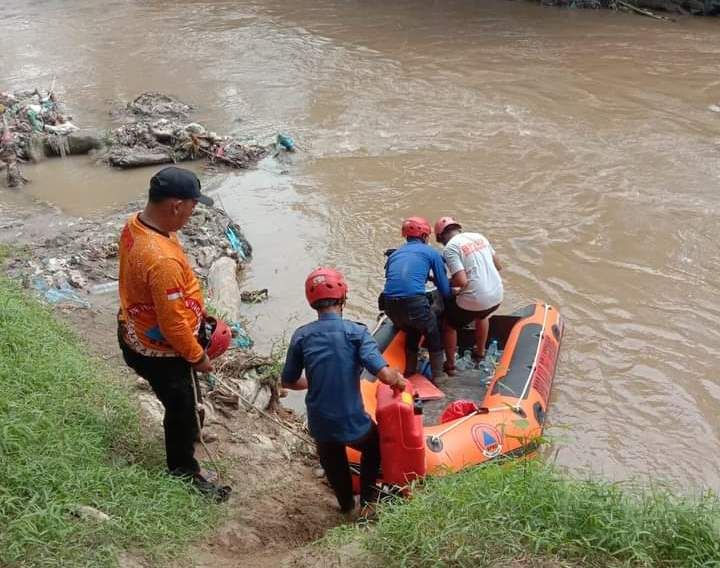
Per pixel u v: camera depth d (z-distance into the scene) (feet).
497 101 51.67
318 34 71.00
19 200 39.68
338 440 15.80
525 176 40.24
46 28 79.10
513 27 71.41
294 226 36.14
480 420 19.48
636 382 24.29
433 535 12.37
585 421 22.54
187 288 14.40
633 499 13.43
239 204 38.70
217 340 15.39
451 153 43.60
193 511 14.78
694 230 34.14
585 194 37.93
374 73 58.90
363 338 15.79
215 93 56.18
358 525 14.93
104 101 55.31
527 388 21.66
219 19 78.69
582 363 25.23
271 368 22.72
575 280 30.48
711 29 69.62
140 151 44.83
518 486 13.44
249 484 17.53
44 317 23.00
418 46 65.87
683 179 39.27
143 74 61.67
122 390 19.39
